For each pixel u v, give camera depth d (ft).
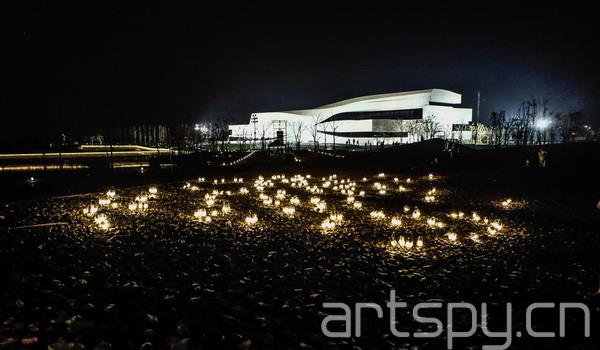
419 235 45.78
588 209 62.64
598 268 33.63
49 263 30.83
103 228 45.11
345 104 472.85
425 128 348.38
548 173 99.71
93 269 29.73
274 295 25.82
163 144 342.85
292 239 42.37
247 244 39.40
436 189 88.17
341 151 254.47
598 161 110.22
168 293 25.11
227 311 22.85
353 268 32.63
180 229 45.75
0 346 17.67
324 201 71.31
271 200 68.33
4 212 53.62
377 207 65.46
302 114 491.72
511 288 28.55
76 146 256.73
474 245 41.42
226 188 88.02
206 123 426.10
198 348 18.52
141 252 35.14
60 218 50.31
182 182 98.58
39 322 20.27
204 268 30.91
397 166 141.59
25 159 186.19
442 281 29.99
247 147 345.92
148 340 18.93
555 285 29.32
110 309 22.13
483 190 84.53
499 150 156.46
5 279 26.61
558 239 44.19
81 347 17.75
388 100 427.33
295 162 164.25
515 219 55.83
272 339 19.62
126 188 84.79
